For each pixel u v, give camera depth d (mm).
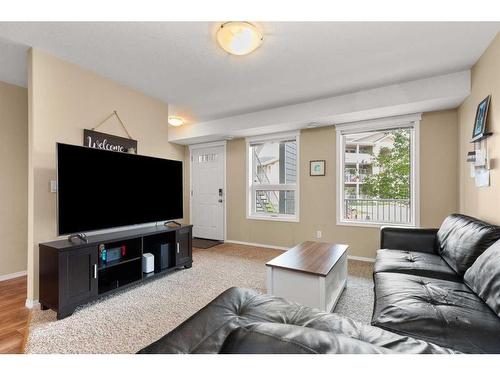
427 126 3225
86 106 2666
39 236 2248
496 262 1304
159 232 2824
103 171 2455
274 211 4492
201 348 928
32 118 2240
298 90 3182
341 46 2209
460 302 1313
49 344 1628
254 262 3479
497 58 2008
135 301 2264
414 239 2477
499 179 1975
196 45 2213
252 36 1955
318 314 1176
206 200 5145
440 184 3160
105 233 2592
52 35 2061
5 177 2857
